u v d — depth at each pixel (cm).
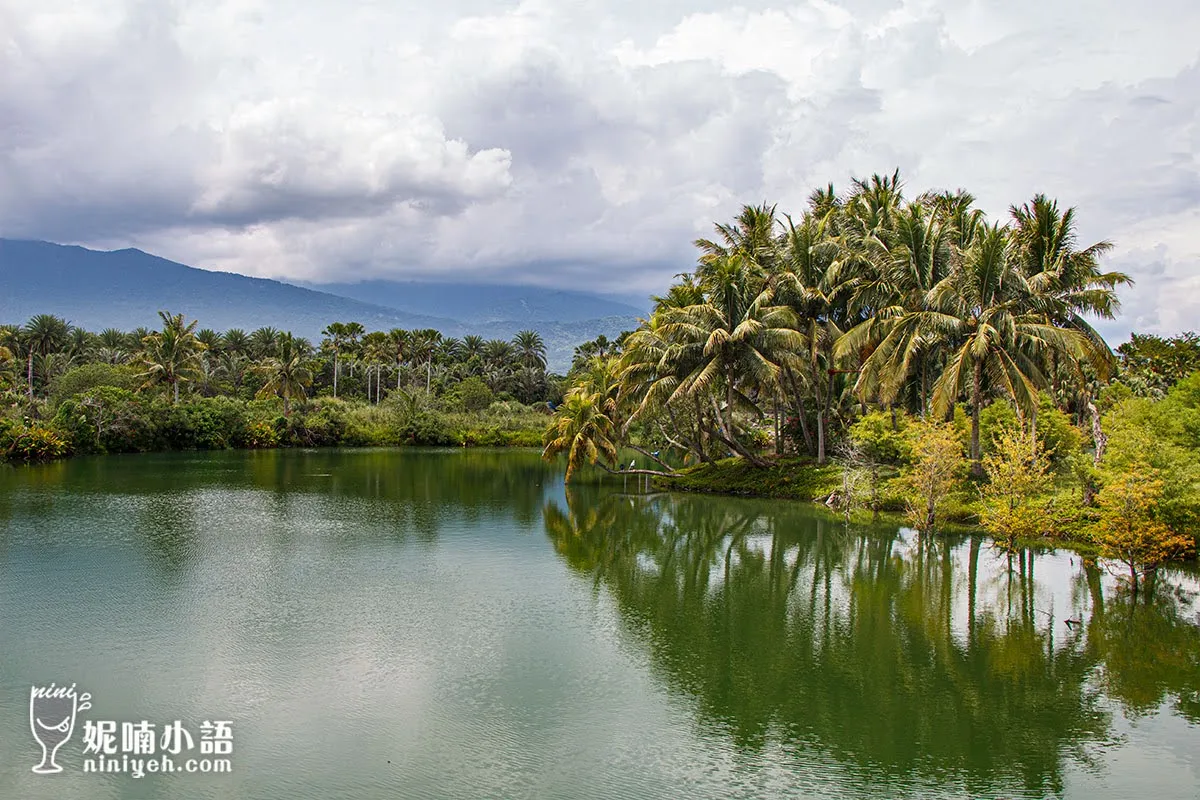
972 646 1820
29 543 2742
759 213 4706
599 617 2020
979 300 3322
